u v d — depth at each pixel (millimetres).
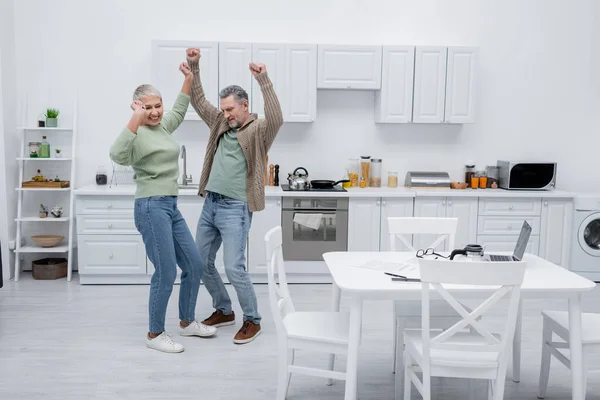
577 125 5938
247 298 3801
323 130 5746
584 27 5836
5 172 5273
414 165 5844
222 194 3695
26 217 5496
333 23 5652
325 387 3232
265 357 3600
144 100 3391
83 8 5457
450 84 5422
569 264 5523
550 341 3092
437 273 2391
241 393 3129
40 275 5340
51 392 3090
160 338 3680
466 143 5863
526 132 5902
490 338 2463
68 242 5605
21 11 5402
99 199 5055
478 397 3139
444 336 2480
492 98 5844
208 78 5223
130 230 5109
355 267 2914
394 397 3125
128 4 5488
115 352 3639
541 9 5785
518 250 3053
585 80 5891
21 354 3584
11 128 5363
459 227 5367
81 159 5586
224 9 5566
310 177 5785
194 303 3895
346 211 5250
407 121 5441
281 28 5625
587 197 5371
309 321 2957
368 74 5344
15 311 4402
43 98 5500
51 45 5457
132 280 5207
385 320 4312
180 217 3662
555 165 5559
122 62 5535
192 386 3197
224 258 3744
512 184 5531
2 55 5180
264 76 3553
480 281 2367
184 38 5559
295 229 5234
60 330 4008
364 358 3633
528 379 3357
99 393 3090
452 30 5734
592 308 4715
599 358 3646
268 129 3600
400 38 5699
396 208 5285
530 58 5828
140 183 3490
